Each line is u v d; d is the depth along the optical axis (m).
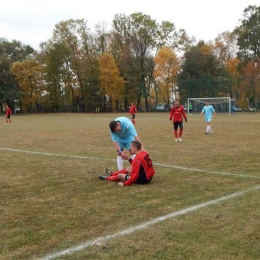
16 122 32.44
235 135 16.47
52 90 64.81
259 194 5.92
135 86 63.44
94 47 65.44
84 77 63.94
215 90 53.94
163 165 8.87
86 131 20.42
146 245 3.92
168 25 63.06
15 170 8.53
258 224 4.51
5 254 3.77
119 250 3.80
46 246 3.96
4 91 62.69
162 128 21.92
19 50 71.56
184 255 3.66
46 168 8.76
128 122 7.33
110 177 7.17
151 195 6.00
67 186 6.81
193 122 27.64
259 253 3.69
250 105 55.38
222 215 4.87
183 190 6.30
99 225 4.58
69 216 4.98
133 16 61.94
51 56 63.25
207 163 9.05
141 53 62.34
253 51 59.53
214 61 61.31
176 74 60.62
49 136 17.52
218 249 3.79
